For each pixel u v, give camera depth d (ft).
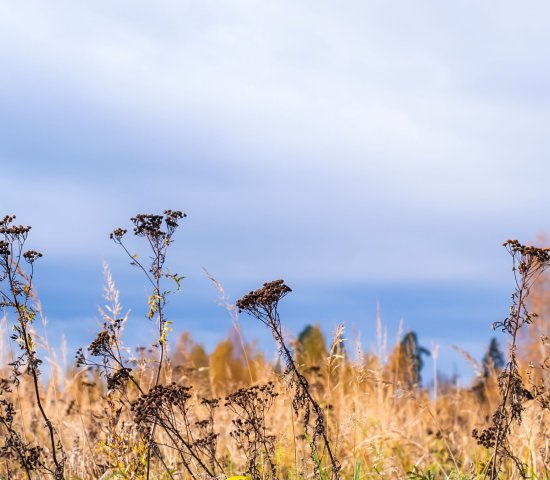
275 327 15.48
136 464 16.98
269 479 17.85
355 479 18.85
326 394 23.13
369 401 25.76
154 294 17.65
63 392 25.72
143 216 17.62
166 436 20.97
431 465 23.06
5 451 17.37
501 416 15.74
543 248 14.75
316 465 17.11
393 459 22.61
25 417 23.71
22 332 16.52
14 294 16.26
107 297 18.10
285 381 15.99
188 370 27.43
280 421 22.52
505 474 19.84
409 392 23.29
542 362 16.75
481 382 29.50
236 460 20.86
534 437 18.93
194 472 19.31
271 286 15.40
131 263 17.67
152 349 18.08
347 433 21.85
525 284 15.01
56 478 16.96
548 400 16.42
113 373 17.99
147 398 16.60
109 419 17.81
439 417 29.09
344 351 22.40
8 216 16.33
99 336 17.72
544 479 18.19
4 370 24.47
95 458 19.75
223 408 26.20
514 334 15.24
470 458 22.98
